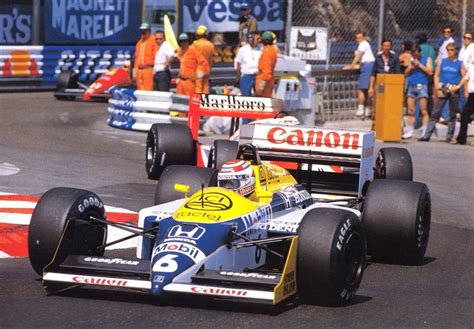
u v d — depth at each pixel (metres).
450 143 46.41
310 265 17.03
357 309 17.55
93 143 40.81
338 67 62.62
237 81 48.50
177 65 63.22
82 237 18.62
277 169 20.95
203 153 33.03
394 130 46.31
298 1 66.31
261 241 17.23
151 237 18.17
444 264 22.12
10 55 59.25
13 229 24.31
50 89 61.84
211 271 16.67
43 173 33.06
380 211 21.03
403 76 46.22
